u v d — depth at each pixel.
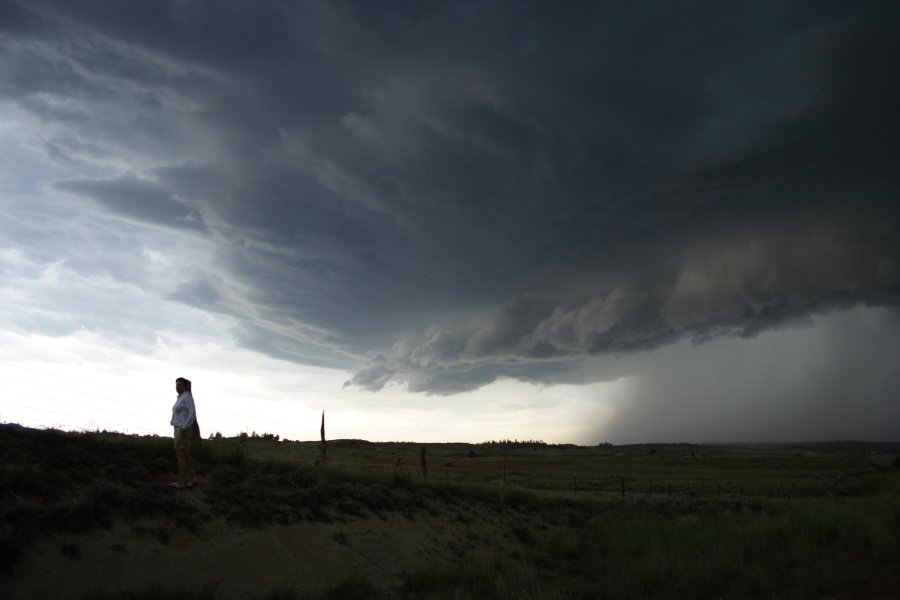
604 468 117.56
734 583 14.42
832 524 18.69
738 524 23.36
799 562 15.37
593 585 15.70
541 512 26.70
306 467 21.75
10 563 10.19
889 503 19.55
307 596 13.07
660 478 84.81
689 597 13.84
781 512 29.08
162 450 17.70
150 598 10.75
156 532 12.91
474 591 15.09
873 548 14.68
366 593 14.35
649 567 16.52
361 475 23.34
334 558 15.63
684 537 21.61
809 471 108.56
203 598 11.40
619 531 23.91
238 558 13.61
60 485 13.17
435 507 21.94
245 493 16.33
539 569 18.48
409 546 18.22
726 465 134.25
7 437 14.45
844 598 11.59
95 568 11.17
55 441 15.33
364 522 18.33
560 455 195.25
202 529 13.88
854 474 87.94
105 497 12.91
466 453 179.88
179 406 15.46
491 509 24.59
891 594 11.04
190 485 15.39
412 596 14.88
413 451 165.12
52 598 9.97
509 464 124.56
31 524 11.09
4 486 11.95
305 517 16.78
